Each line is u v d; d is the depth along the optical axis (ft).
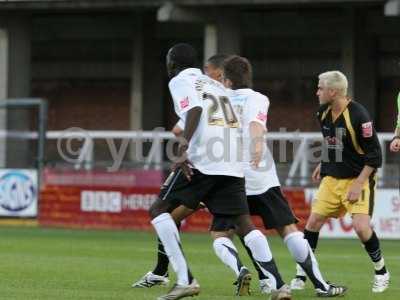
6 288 94.02
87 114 297.94
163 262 96.22
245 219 82.58
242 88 90.17
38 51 300.61
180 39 290.56
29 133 218.38
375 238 95.76
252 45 284.00
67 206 209.26
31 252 142.00
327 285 89.92
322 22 275.18
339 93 93.71
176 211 88.02
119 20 293.23
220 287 98.43
